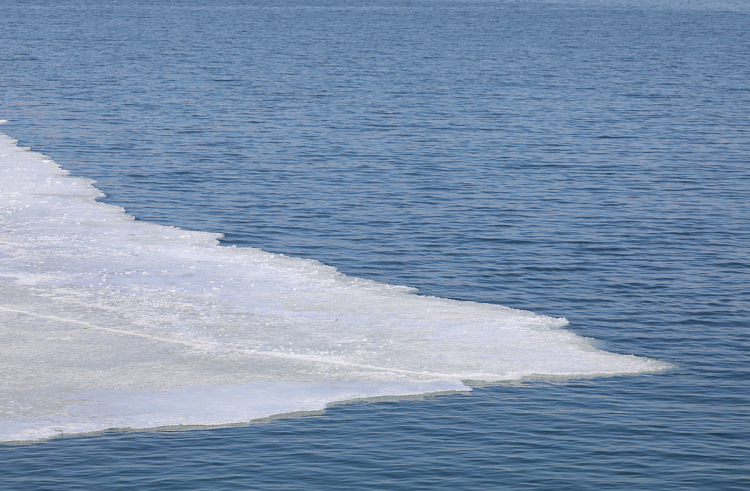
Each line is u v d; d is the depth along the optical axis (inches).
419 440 759.1
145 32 5826.8
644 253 1378.0
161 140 2224.4
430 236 1460.4
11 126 2363.4
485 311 1105.4
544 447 746.8
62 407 819.4
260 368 914.1
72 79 3339.1
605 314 1114.7
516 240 1441.9
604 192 1770.4
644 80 3708.2
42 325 1017.5
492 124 2546.8
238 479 690.2
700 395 863.7
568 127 2516.0
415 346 979.9
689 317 1104.2
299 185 1793.8
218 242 1387.8
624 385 886.4
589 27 7165.4
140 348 959.0
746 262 1333.7
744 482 690.2
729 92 3356.3
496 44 5447.8
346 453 734.5
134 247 1334.9
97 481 686.5
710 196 1744.6
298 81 3437.5
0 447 743.1
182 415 805.2
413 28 6747.1
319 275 1236.5
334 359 940.0
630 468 710.5
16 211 1508.4
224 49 4763.8
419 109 2797.7
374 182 1830.7
